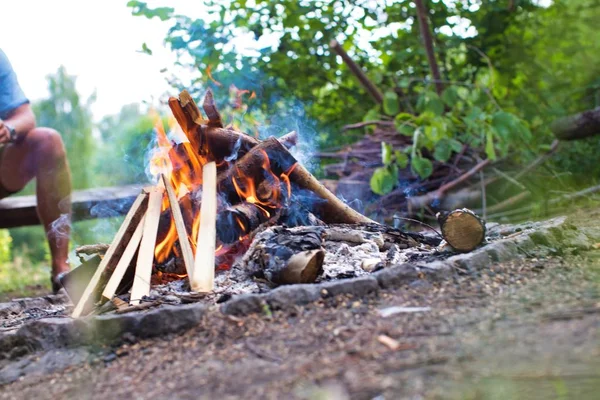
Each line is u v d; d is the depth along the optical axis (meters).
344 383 1.91
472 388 1.81
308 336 2.28
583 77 6.91
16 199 6.43
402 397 1.81
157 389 2.08
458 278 2.78
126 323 2.53
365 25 7.19
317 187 3.63
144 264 3.08
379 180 6.01
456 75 7.18
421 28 6.56
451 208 6.20
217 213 3.32
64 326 2.59
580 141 6.54
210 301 2.78
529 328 2.14
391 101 6.44
